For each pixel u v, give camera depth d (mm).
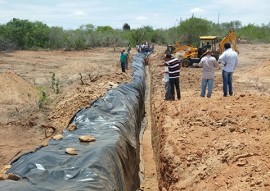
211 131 8625
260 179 5660
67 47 46188
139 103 13961
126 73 22625
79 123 9219
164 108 11562
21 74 24453
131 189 7832
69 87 18438
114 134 8094
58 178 5559
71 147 6980
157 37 54406
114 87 14148
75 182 5445
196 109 10414
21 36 44156
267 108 9617
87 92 14422
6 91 15898
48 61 33156
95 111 9906
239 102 10633
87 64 26156
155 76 21047
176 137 8609
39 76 23688
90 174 5668
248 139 7363
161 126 10164
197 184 6531
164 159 8227
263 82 19125
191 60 26844
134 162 8945
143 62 30391
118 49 47469
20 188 4895
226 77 12219
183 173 7215
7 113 13891
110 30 61625
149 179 9648
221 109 9875
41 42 46000
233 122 8938
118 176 6617
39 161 6082
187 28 43062
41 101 14688
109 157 6605
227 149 7059
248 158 6492
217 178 6266
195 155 7531
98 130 8477
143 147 11969
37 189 4977
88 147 6961
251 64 29234
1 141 11367
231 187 5801
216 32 51469
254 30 56562
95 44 50344
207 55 12727
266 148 6766
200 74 23031
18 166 6035
